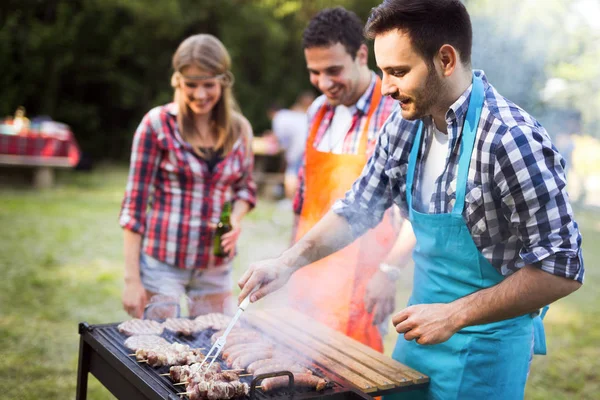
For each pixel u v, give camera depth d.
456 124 1.73
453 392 1.91
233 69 15.03
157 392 1.70
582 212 10.44
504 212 1.72
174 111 2.85
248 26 14.83
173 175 2.84
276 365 1.91
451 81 1.68
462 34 1.64
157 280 2.84
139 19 13.38
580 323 4.93
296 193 3.07
